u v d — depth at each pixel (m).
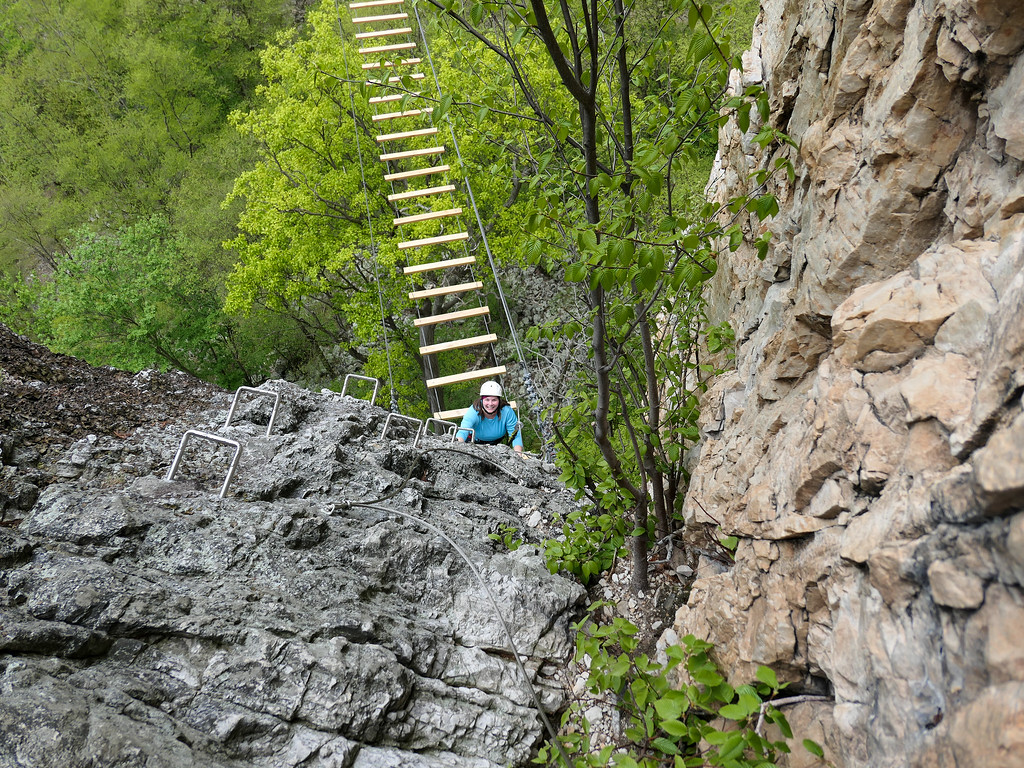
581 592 4.07
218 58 27.64
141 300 18.11
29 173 24.56
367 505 4.12
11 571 2.93
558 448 4.23
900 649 1.92
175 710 2.68
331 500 4.24
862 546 2.16
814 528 2.55
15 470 3.78
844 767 2.15
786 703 2.62
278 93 15.04
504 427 6.83
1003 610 1.58
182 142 25.88
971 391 2.01
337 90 14.09
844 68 2.97
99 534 3.34
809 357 3.17
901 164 2.56
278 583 3.39
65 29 26.38
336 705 2.86
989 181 2.30
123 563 3.28
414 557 3.91
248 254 15.84
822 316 2.99
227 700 2.76
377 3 11.77
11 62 27.03
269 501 4.16
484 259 15.00
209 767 2.47
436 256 14.52
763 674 2.34
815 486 2.60
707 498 3.66
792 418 3.04
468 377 6.84
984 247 2.25
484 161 12.97
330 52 14.26
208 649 2.89
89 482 3.90
